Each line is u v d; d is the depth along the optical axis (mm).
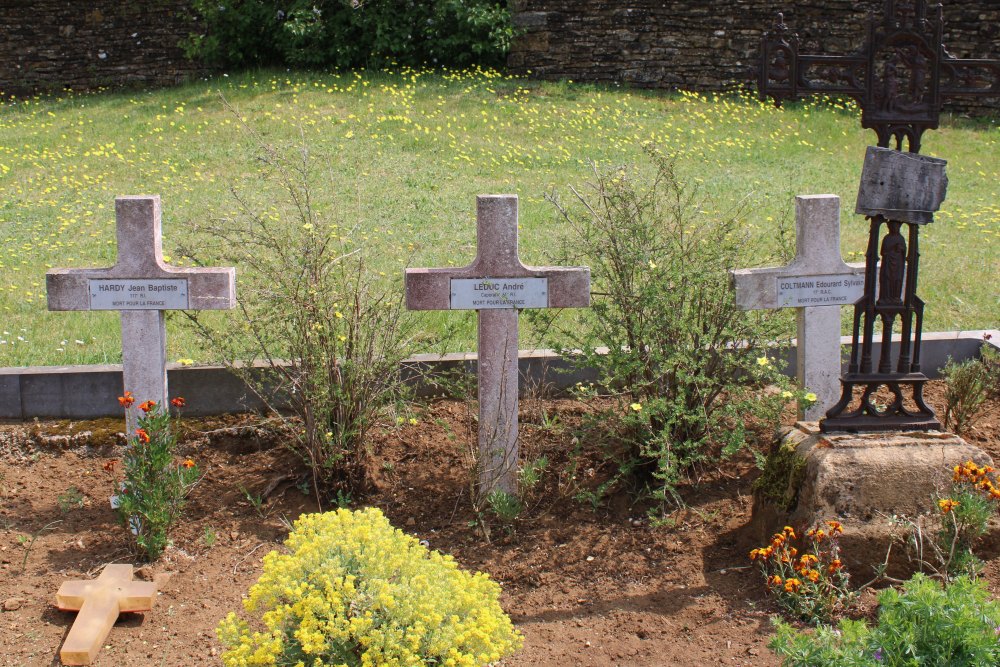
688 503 4984
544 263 7828
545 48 15539
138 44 16500
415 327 5934
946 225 9664
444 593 3340
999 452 5355
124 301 4844
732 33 14945
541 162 11609
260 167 11125
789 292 5113
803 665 3143
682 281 4957
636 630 4070
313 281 5059
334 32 16016
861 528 4180
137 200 4766
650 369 5000
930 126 4234
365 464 5160
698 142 12555
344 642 3150
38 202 10117
